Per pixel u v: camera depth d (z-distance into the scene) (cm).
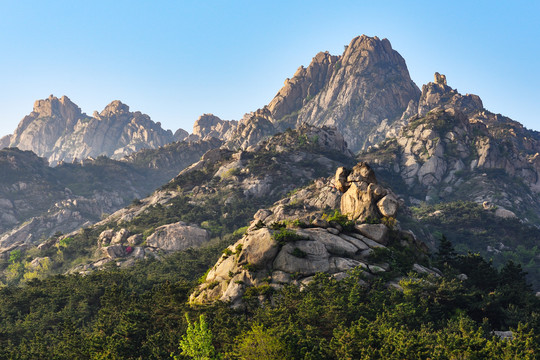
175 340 5481
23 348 6481
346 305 5559
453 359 3991
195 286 8050
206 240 19262
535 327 5716
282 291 6306
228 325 5409
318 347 4509
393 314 5275
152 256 18100
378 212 8825
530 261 19912
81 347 5781
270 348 4322
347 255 7488
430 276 6606
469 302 6334
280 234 7331
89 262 18838
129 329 5612
